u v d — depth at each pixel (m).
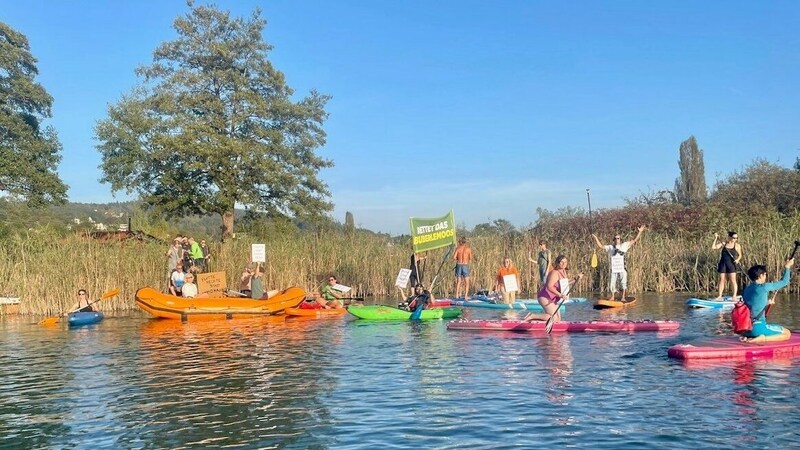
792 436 7.46
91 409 9.30
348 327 17.06
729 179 36.97
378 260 27.53
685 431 7.71
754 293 12.07
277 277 25.27
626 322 15.27
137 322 19.20
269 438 7.85
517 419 8.33
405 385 10.20
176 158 36.69
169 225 39.34
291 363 12.12
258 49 38.34
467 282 23.23
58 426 8.54
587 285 27.38
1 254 23.50
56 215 43.69
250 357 12.85
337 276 27.08
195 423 8.49
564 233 34.38
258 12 38.31
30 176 40.34
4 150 39.56
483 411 8.70
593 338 14.21
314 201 38.28
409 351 13.13
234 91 37.16
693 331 14.82
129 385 10.68
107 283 22.75
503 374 10.80
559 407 8.80
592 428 7.91
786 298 21.34
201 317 19.73
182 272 21.98
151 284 23.70
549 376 10.57
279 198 37.97
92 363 12.70
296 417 8.64
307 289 25.83
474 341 14.20
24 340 16.05
